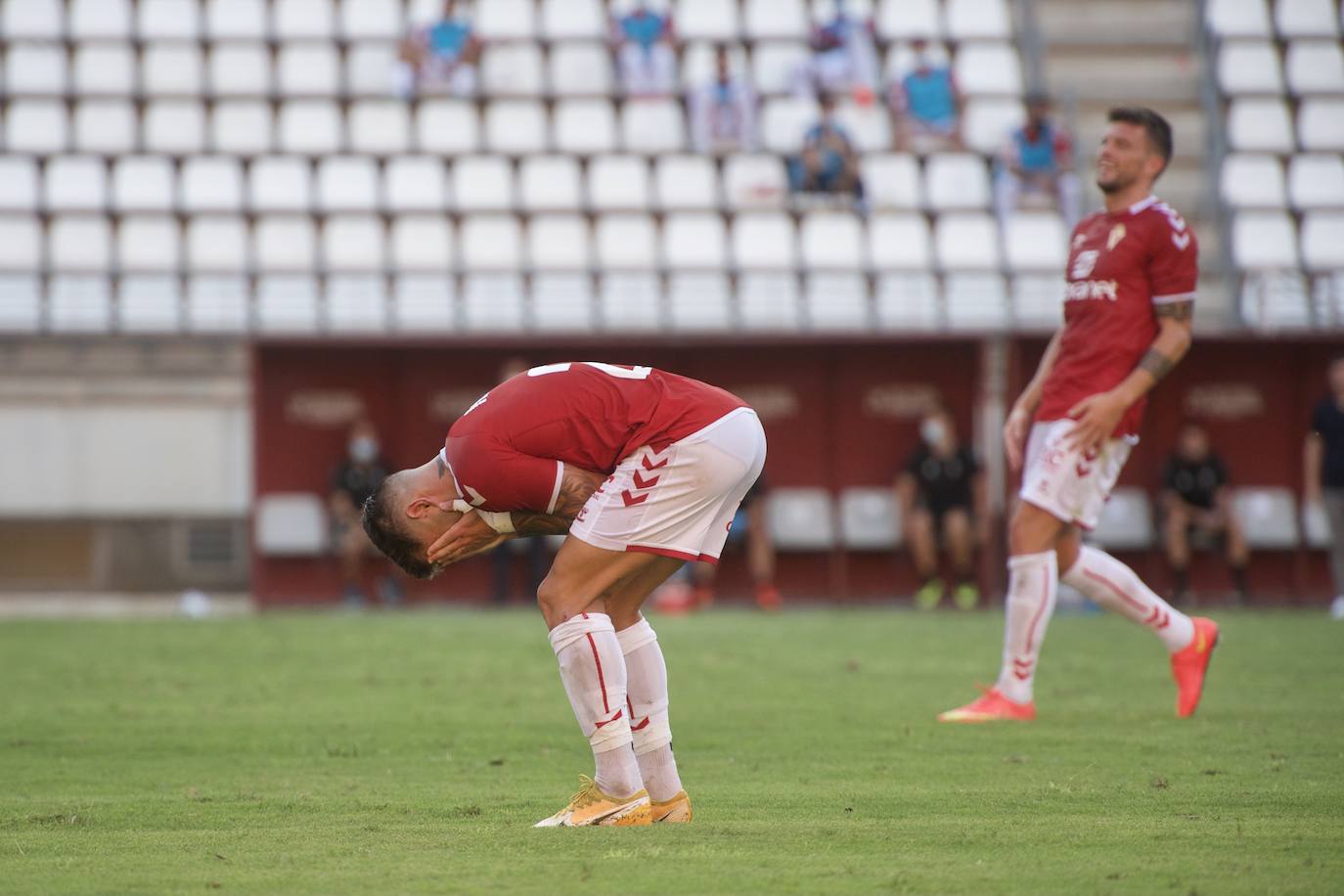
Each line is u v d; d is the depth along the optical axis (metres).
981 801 11.09
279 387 41.22
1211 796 11.18
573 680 10.27
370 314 44.38
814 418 42.00
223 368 42.25
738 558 41.81
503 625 31.12
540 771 13.08
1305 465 41.78
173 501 40.78
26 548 40.47
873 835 9.55
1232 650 24.83
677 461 10.34
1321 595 42.03
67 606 39.56
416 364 41.53
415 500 10.53
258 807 11.07
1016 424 17.72
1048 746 14.27
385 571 41.03
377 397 41.59
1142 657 23.84
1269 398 41.84
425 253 45.81
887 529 41.69
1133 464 41.88
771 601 40.28
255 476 39.81
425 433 41.66
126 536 40.72
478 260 45.84
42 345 42.00
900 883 8.01
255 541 39.62
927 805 10.91
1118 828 9.80
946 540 40.38
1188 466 40.19
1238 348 41.72
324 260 45.44
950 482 39.94
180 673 21.81
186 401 40.72
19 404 40.25
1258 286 44.66
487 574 41.59
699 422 10.45
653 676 10.70
